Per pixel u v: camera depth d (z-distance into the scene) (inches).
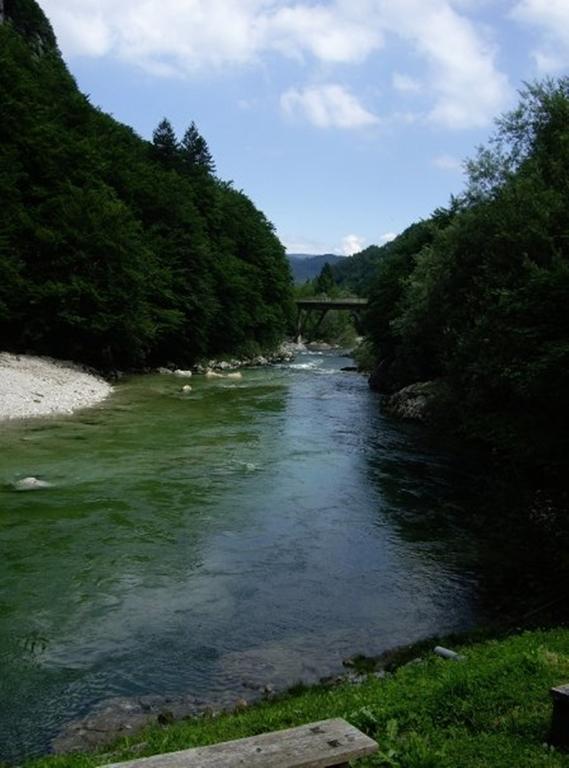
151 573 493.7
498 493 750.5
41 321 1640.0
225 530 598.5
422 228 2039.9
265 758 171.9
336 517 652.1
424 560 544.7
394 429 1143.0
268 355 2920.8
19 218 1663.4
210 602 449.7
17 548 528.7
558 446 686.5
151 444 935.0
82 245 1720.0
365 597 468.8
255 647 387.5
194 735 259.8
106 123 2484.0
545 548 575.2
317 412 1312.7
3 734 294.7
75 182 1932.8
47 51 3383.4
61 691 333.1
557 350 585.3
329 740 181.8
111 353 1919.3
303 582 491.8
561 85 1029.8
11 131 1750.7
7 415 1072.2
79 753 266.1
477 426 964.6
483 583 498.9
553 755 203.5
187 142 3284.9
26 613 419.5
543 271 679.1
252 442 985.5
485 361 831.7
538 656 282.4
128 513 629.9
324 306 3988.7
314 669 362.3
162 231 2242.9
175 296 2095.2
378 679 330.6
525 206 916.6
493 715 233.5
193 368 2234.3
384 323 1918.1
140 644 386.0
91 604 436.8
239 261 2755.9
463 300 1169.4
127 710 316.8
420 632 415.8
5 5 3166.8
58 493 681.0
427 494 743.7
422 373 1525.6
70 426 1031.6
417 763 203.2
